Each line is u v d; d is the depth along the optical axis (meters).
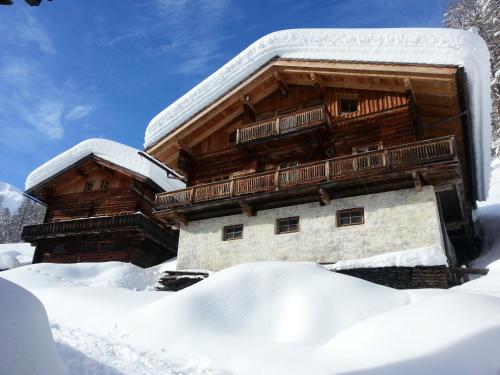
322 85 17.30
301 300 8.56
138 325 8.54
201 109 18.64
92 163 26.80
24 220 67.88
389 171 13.63
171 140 19.27
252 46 18.00
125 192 25.69
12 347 3.97
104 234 24.83
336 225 14.91
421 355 5.51
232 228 17.38
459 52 13.44
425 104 15.72
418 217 13.59
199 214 18.05
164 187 25.02
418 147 13.52
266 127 17.02
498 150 33.03
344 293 8.66
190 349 7.34
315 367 5.90
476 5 37.94
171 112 19.45
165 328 8.14
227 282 9.65
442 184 13.86
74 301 10.90
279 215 16.25
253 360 6.52
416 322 6.37
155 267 22.05
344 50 15.71
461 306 6.51
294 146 17.23
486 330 5.64
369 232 14.20
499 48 31.78
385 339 6.19
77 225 24.83
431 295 8.65
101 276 20.16
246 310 8.67
